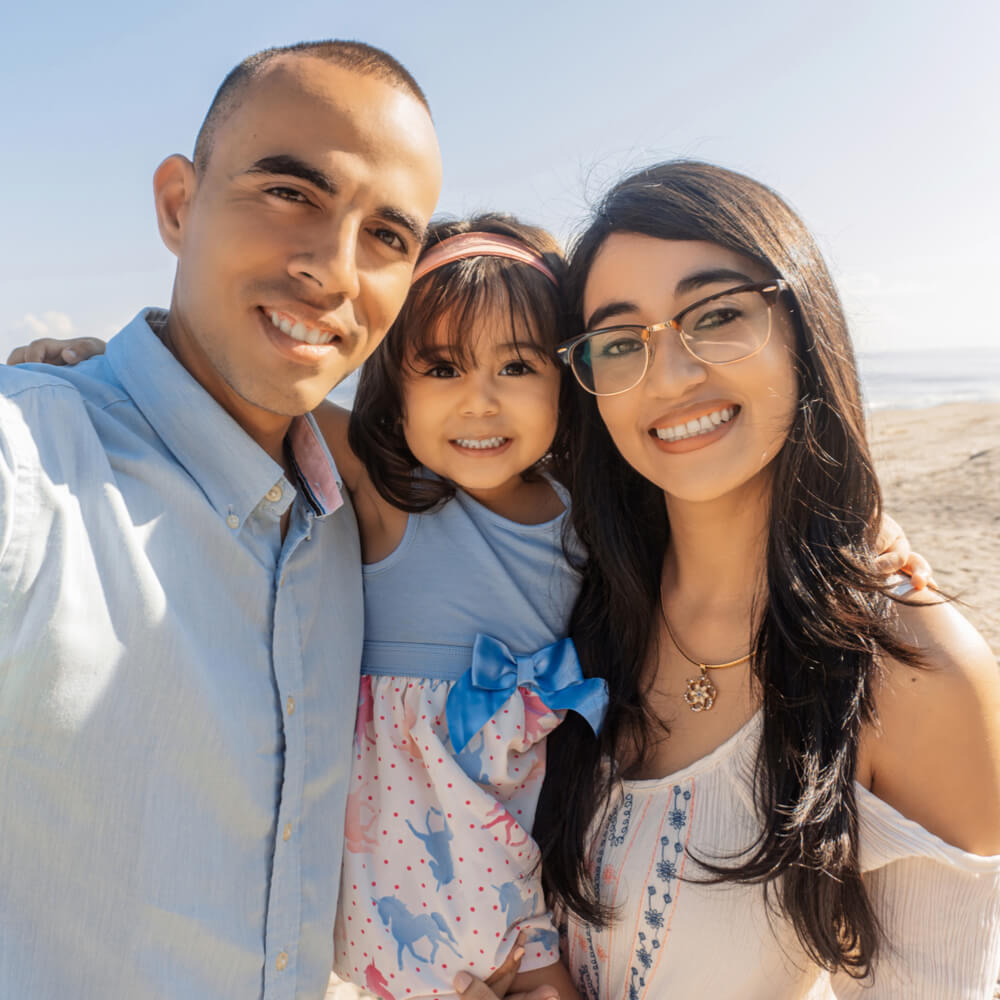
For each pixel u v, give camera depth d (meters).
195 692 1.44
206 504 1.56
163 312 1.81
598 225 1.84
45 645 1.30
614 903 1.79
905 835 1.58
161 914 1.40
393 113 1.59
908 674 1.61
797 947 1.66
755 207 1.73
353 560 2.03
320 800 1.72
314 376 1.58
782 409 1.73
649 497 2.07
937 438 16.58
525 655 2.10
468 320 2.13
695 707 1.88
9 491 1.31
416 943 1.88
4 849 1.29
